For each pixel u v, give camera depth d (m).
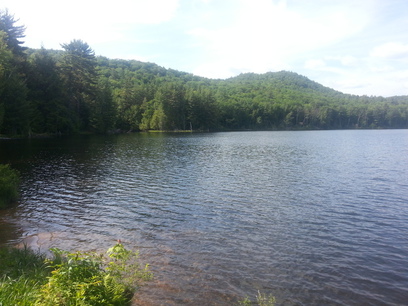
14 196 18.08
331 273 9.96
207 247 11.78
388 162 34.59
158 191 20.80
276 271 10.02
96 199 18.66
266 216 15.69
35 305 6.15
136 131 113.25
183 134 98.31
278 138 79.31
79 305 6.39
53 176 25.31
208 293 8.64
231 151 45.78
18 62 64.38
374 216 15.77
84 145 51.91
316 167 31.03
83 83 84.06
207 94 132.62
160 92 119.69
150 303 8.04
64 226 13.96
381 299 8.60
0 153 38.59
